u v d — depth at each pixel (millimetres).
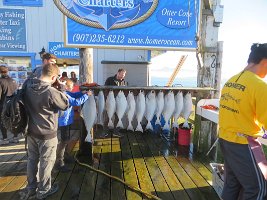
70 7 4223
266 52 1883
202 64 4641
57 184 3281
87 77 4512
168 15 4449
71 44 4312
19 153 4625
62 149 3709
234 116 1940
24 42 8289
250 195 1935
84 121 4070
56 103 2613
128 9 4352
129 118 4297
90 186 3301
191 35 4523
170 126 5840
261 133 1938
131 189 3221
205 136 4621
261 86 1790
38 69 3004
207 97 4602
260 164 1897
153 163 4133
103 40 4371
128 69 6988
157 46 4492
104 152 4676
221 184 2852
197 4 4469
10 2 8047
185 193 3121
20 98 2559
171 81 8023
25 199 2875
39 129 2635
